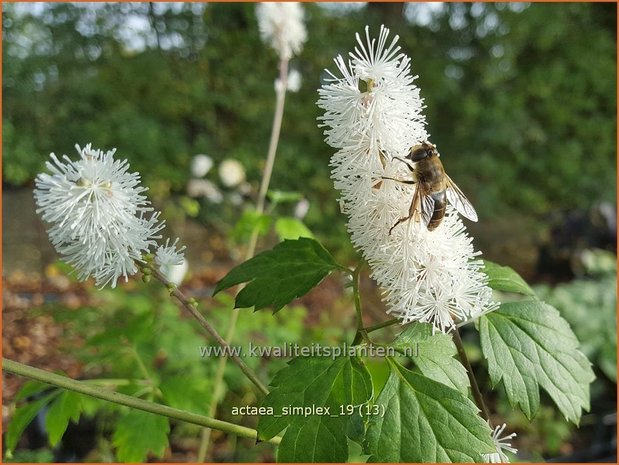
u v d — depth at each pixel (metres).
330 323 0.20
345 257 0.42
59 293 0.33
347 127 0.07
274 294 0.07
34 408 0.11
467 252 0.07
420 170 0.07
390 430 0.06
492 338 0.07
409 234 0.07
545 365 0.07
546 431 0.21
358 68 0.07
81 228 0.06
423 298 0.07
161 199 0.45
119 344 0.13
